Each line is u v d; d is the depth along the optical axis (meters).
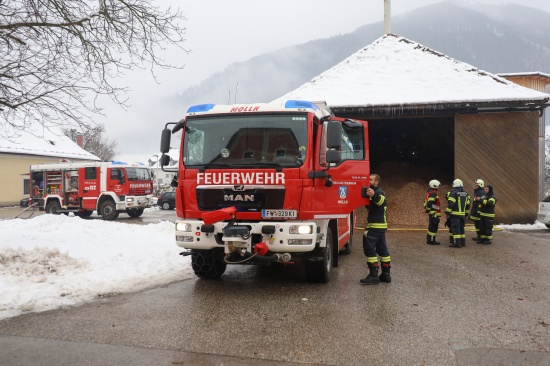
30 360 3.89
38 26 8.88
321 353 4.08
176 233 6.59
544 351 4.14
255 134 6.51
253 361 3.89
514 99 15.41
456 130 16.42
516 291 6.50
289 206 6.21
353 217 10.66
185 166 6.65
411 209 16.83
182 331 4.67
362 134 7.86
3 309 5.40
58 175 22.11
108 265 8.18
